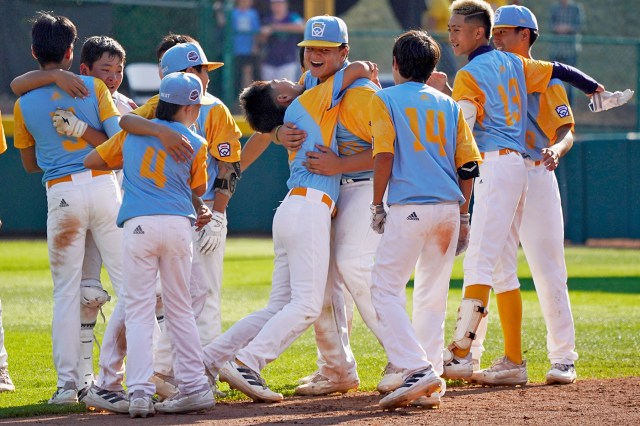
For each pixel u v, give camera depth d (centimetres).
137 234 2094
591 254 6012
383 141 2133
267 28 6694
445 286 2228
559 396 2328
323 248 2278
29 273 4900
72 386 2312
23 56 6203
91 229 2359
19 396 2408
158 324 2456
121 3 6375
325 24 2338
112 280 2369
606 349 3100
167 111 2150
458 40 2558
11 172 6041
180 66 2314
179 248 2120
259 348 2261
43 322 3603
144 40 6512
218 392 2369
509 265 2541
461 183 2225
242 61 6688
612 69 8794
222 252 2469
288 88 2395
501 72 2489
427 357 2223
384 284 2170
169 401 2134
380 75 7150
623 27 9031
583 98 7888
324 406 2238
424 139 2152
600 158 6462
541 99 2573
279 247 2378
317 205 2278
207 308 2466
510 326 2525
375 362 2894
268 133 2411
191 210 2156
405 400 2119
